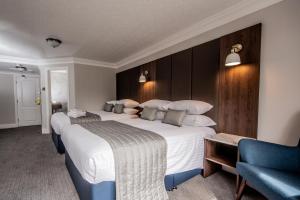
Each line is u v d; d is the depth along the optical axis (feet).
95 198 4.66
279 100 6.10
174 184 6.38
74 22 8.59
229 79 7.59
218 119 8.10
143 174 5.24
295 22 5.69
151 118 10.10
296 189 3.67
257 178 4.31
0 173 7.73
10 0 6.54
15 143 12.76
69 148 6.32
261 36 6.55
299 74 5.63
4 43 11.52
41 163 8.88
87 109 16.78
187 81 9.66
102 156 4.62
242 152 5.26
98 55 15.14
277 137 6.16
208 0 6.81
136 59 14.65
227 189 6.44
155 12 7.71
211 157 7.13
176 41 10.50
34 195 6.03
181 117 8.18
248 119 6.91
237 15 7.34
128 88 15.53
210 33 8.56
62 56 15.48
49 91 16.62
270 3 6.29
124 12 7.67
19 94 20.84
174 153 6.19
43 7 7.11
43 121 16.56
